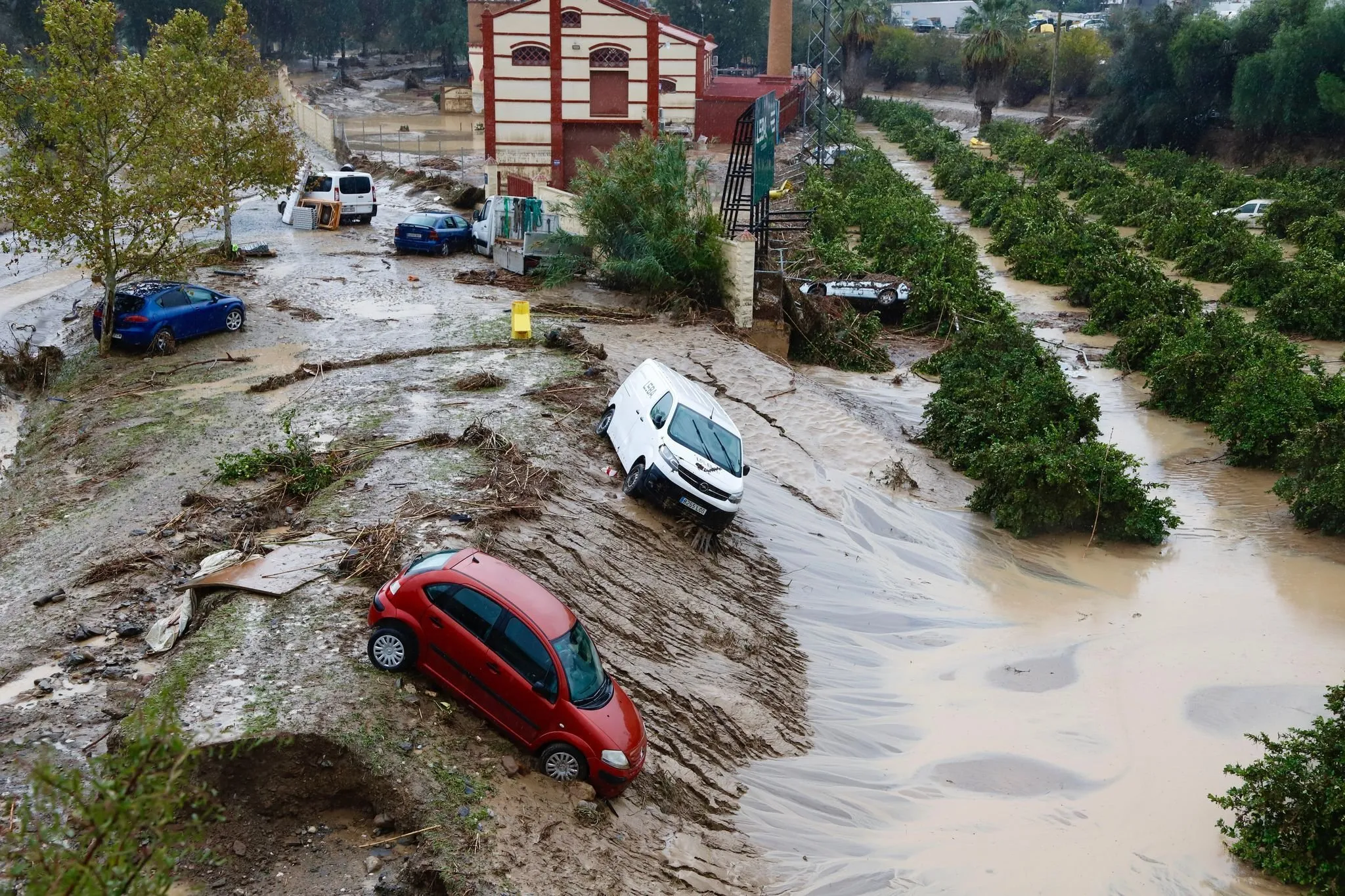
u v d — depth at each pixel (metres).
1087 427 22.66
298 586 11.51
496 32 44.28
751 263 26.50
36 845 5.50
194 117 28.09
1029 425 21.77
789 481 19.28
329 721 9.21
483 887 8.16
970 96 114.19
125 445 16.73
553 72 44.31
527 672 9.80
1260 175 61.34
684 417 16.28
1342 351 30.64
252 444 16.56
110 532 13.58
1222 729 13.24
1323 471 19.20
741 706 12.57
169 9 83.25
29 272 31.45
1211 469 22.75
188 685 9.59
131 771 5.61
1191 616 16.30
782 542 17.14
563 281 28.55
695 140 61.75
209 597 11.44
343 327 23.89
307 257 31.53
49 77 21.17
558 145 45.09
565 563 13.50
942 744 12.90
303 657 10.22
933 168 68.88
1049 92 98.94
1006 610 16.42
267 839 8.66
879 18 100.38
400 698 9.85
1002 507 19.05
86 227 20.94
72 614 11.60
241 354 21.64
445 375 20.42
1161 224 45.78
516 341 22.83
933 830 11.29
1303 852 10.62
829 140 66.12
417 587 10.10
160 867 5.55
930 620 15.92
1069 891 10.41
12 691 10.16
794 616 15.46
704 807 10.88
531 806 9.30
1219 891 10.54
